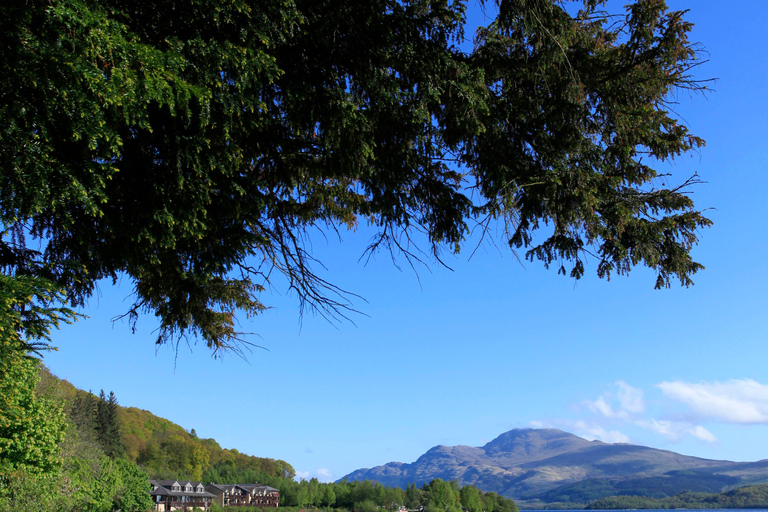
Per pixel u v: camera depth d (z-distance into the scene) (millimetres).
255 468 192000
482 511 176250
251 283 8734
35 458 19344
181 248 6766
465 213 7781
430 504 163000
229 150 5996
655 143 8258
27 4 3900
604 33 8195
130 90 4383
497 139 7500
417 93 7078
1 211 4195
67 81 4035
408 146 7473
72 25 4113
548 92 7922
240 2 5145
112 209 5699
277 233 8383
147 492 66062
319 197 8617
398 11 6691
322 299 8570
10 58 3875
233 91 5691
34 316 4504
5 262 5637
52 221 5754
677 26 7855
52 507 24453
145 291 8164
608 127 8203
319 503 160375
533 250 8328
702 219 8273
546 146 7848
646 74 8109
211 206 6516
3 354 4230
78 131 4277
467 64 7426
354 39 6594
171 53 4789
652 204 8492
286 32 5895
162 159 5648
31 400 19141
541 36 7344
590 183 7781
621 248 7945
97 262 6332
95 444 51562
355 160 7000
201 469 155250
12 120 3982
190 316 8469
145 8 5328
